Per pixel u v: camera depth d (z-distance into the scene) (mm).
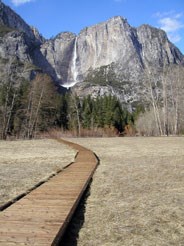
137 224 7270
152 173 13445
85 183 10961
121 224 7301
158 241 6312
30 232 6172
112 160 18406
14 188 10812
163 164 16062
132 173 13586
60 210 7676
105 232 6852
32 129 61688
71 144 32125
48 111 73875
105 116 84875
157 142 33781
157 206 8523
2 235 6016
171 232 6754
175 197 9391
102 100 92688
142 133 67062
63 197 8969
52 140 42000
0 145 32438
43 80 70125
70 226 7246
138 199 9281
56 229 6336
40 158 19891
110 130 67188
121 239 6461
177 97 59781
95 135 60781
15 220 6914
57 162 17656
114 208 8492
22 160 18969
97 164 16359
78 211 8344
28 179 12453
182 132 62125
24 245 5535
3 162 18094
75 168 14695
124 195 9836
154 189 10516
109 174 13477
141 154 21234
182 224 7184
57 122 81625
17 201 8586
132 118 93750
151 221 7418
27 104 66562
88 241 6402
